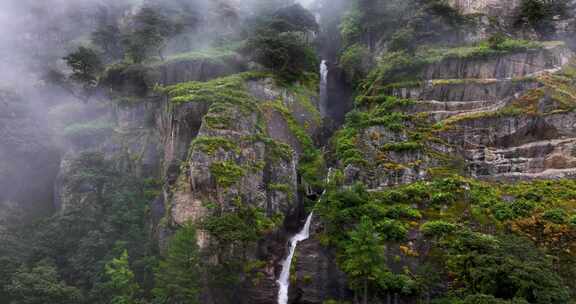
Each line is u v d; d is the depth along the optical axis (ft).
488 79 214.07
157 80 246.88
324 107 284.20
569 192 169.89
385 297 148.46
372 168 193.26
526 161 188.34
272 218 186.70
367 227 146.10
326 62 307.78
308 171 213.66
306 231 197.06
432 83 217.36
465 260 139.85
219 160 181.57
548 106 193.77
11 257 176.65
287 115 232.73
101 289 164.76
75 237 189.37
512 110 196.34
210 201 175.01
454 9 258.98
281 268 177.99
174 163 196.75
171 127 204.85
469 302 122.83
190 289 145.79
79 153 226.38
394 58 230.07
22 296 158.30
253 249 170.40
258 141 198.59
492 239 143.13
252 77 239.50
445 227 159.74
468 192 175.11
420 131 203.21
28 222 209.36
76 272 175.73
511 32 255.91
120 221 191.11
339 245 161.79
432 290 146.00
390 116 208.44
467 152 194.80
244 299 162.81
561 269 144.87
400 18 267.18
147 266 170.50
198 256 152.66
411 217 169.07
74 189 207.41
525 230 157.69
